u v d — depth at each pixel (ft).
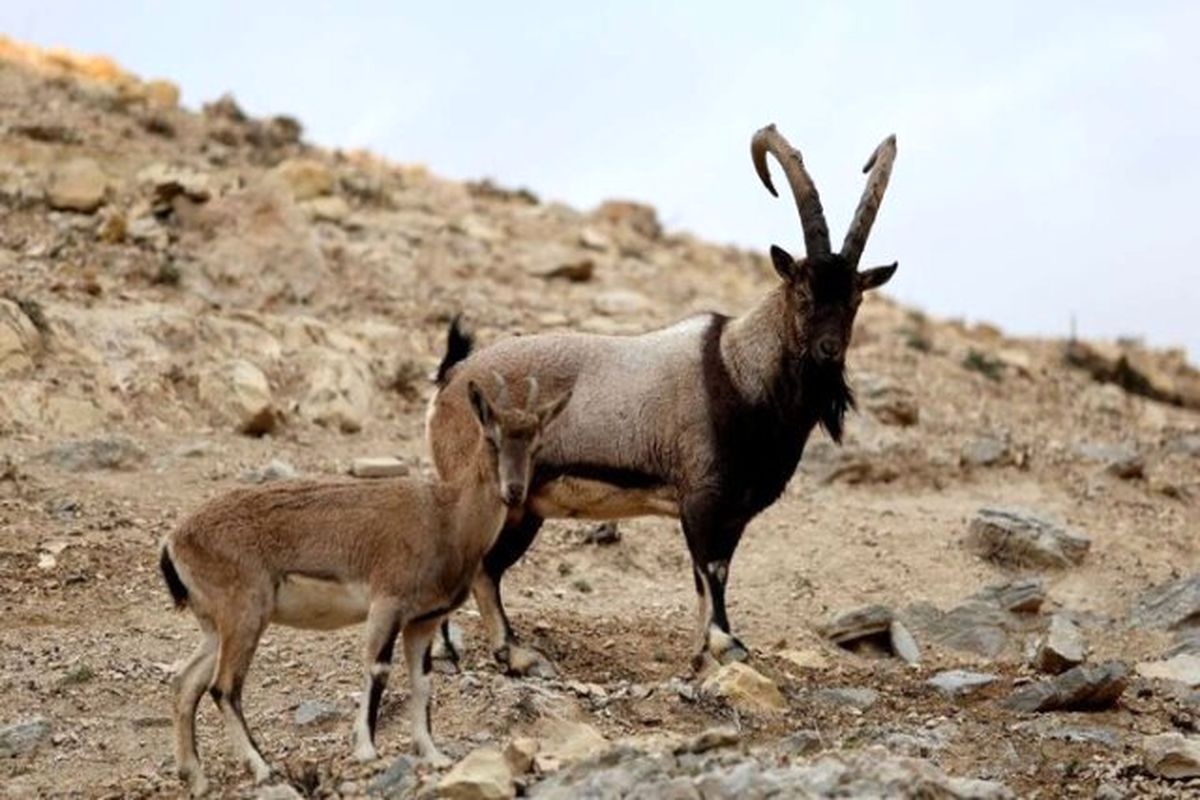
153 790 118.21
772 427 147.74
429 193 353.92
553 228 347.56
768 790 106.73
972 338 340.39
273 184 268.41
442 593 121.60
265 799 111.04
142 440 200.64
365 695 119.44
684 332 151.33
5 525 172.14
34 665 141.79
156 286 242.78
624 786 108.27
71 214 262.26
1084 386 301.84
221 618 118.11
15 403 199.31
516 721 129.08
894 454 227.81
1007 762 130.21
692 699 138.51
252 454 201.98
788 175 151.53
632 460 148.87
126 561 167.43
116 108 338.34
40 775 122.52
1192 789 125.59
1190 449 260.21
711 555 148.46
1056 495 225.76
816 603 180.65
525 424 122.31
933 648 170.09
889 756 114.11
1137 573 196.44
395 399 229.66
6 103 320.91
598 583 181.68
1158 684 158.10
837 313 144.46
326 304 255.50
